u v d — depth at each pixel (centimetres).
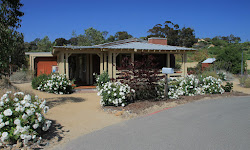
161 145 423
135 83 842
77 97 1033
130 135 488
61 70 1256
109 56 1310
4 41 618
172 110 731
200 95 1030
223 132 492
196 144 423
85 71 1611
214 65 2136
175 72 1605
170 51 1422
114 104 793
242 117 629
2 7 629
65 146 431
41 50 3875
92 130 535
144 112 704
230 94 1091
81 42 3450
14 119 430
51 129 534
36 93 1089
